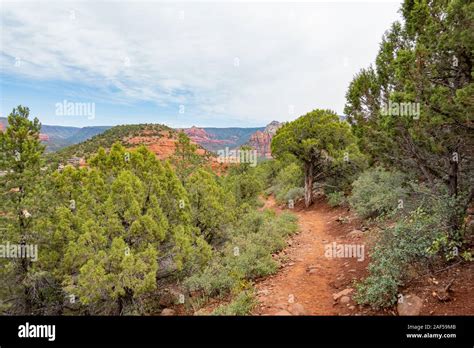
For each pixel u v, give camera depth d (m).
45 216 11.19
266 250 11.58
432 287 6.31
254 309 7.57
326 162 24.53
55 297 11.60
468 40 5.67
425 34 6.78
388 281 6.37
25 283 10.68
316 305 7.45
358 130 9.64
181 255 10.57
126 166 11.73
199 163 17.62
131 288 9.09
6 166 11.30
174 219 11.95
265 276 9.95
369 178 16.08
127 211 10.02
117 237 9.56
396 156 8.62
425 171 7.81
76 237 10.51
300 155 24.56
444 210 6.83
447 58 6.48
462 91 5.40
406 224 7.29
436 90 6.11
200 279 9.61
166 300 10.47
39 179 11.83
